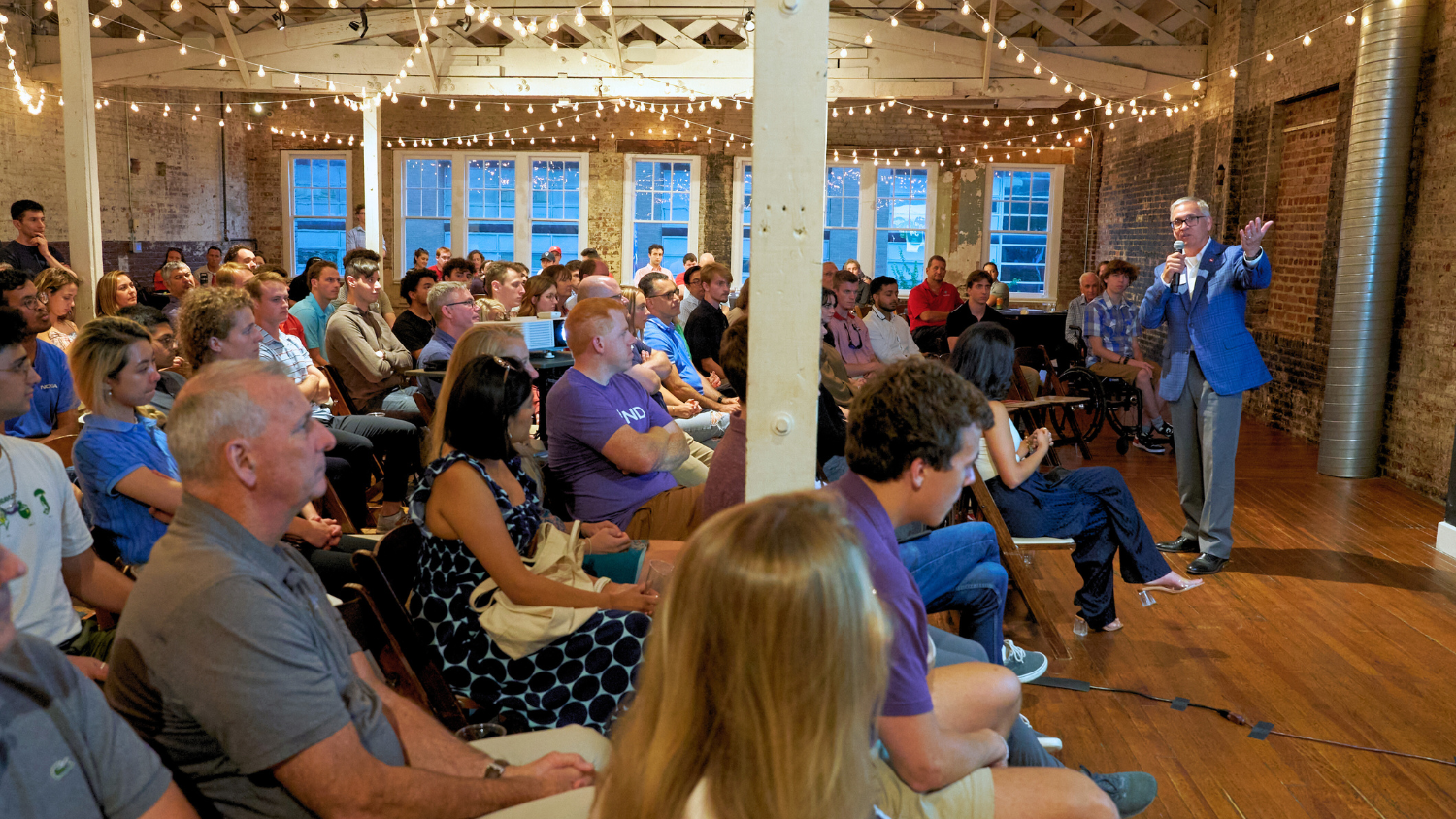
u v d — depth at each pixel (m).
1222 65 9.27
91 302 6.64
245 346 3.70
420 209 14.48
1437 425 6.05
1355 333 6.44
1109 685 3.50
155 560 1.56
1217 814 2.72
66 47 6.43
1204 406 4.70
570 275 7.50
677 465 3.59
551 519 3.00
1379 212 6.29
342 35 10.54
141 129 12.61
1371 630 4.01
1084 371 7.38
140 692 1.54
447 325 5.21
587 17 10.54
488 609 2.32
